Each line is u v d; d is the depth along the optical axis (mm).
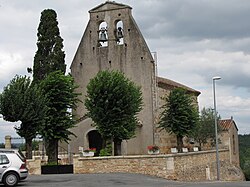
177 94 49375
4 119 37875
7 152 25469
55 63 53062
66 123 41750
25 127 37750
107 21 53719
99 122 41062
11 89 37938
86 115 47406
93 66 53969
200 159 43812
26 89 38156
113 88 41219
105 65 53438
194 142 60344
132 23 52625
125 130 40688
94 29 54281
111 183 26594
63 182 27094
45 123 40062
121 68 52719
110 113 40844
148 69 51500
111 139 41531
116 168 35875
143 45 52000
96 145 51031
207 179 45500
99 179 29000
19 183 26688
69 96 42281
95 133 51094
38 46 54156
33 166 35531
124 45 52719
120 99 41062
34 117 37594
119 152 41531
